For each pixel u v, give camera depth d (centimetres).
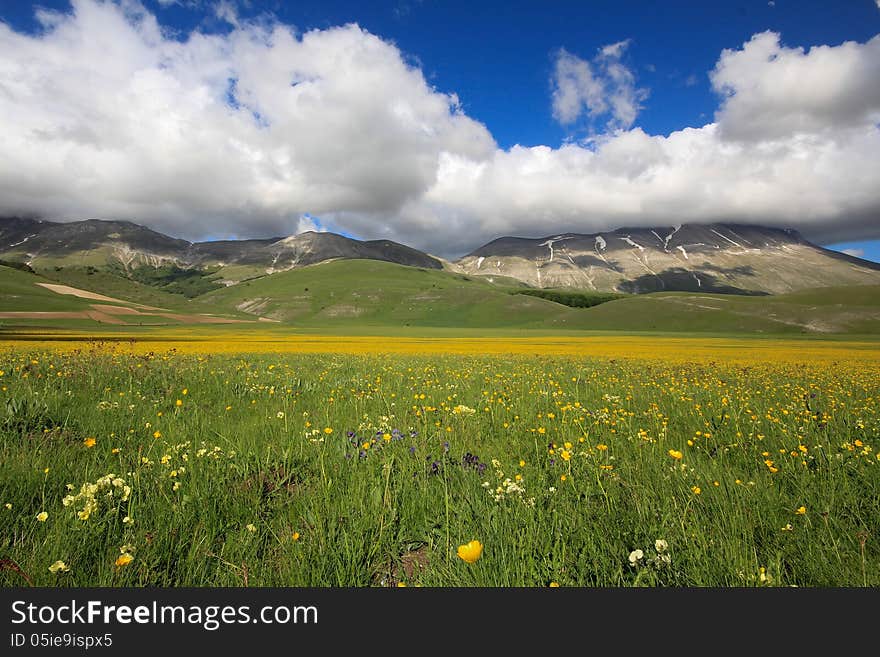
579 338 8338
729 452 568
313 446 554
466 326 18800
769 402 966
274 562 304
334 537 326
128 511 347
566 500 386
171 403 816
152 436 581
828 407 857
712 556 299
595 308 17525
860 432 639
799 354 3953
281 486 442
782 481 449
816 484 431
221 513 368
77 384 920
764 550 318
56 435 572
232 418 723
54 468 437
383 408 830
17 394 740
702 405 893
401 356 2753
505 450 564
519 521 343
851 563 293
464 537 332
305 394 991
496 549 310
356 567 299
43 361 1309
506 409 825
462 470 454
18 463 441
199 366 1377
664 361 2612
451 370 1633
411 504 384
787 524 336
